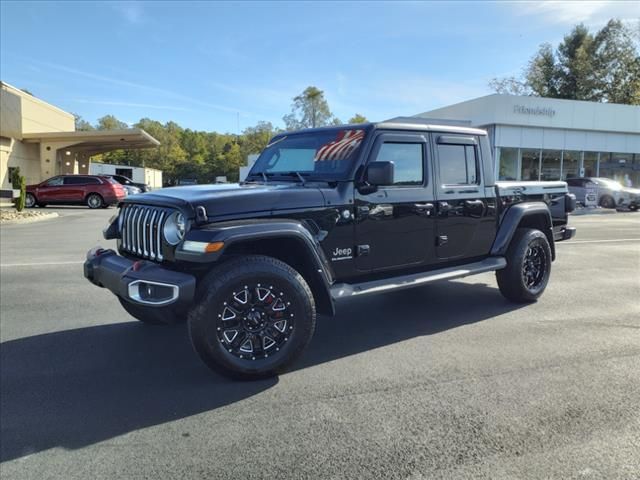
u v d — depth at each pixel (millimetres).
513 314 5570
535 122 25688
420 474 2545
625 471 2564
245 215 3734
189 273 3645
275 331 3748
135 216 4121
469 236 5309
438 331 4957
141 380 3793
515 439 2875
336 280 4312
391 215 4555
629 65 47344
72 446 2850
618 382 3686
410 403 3352
